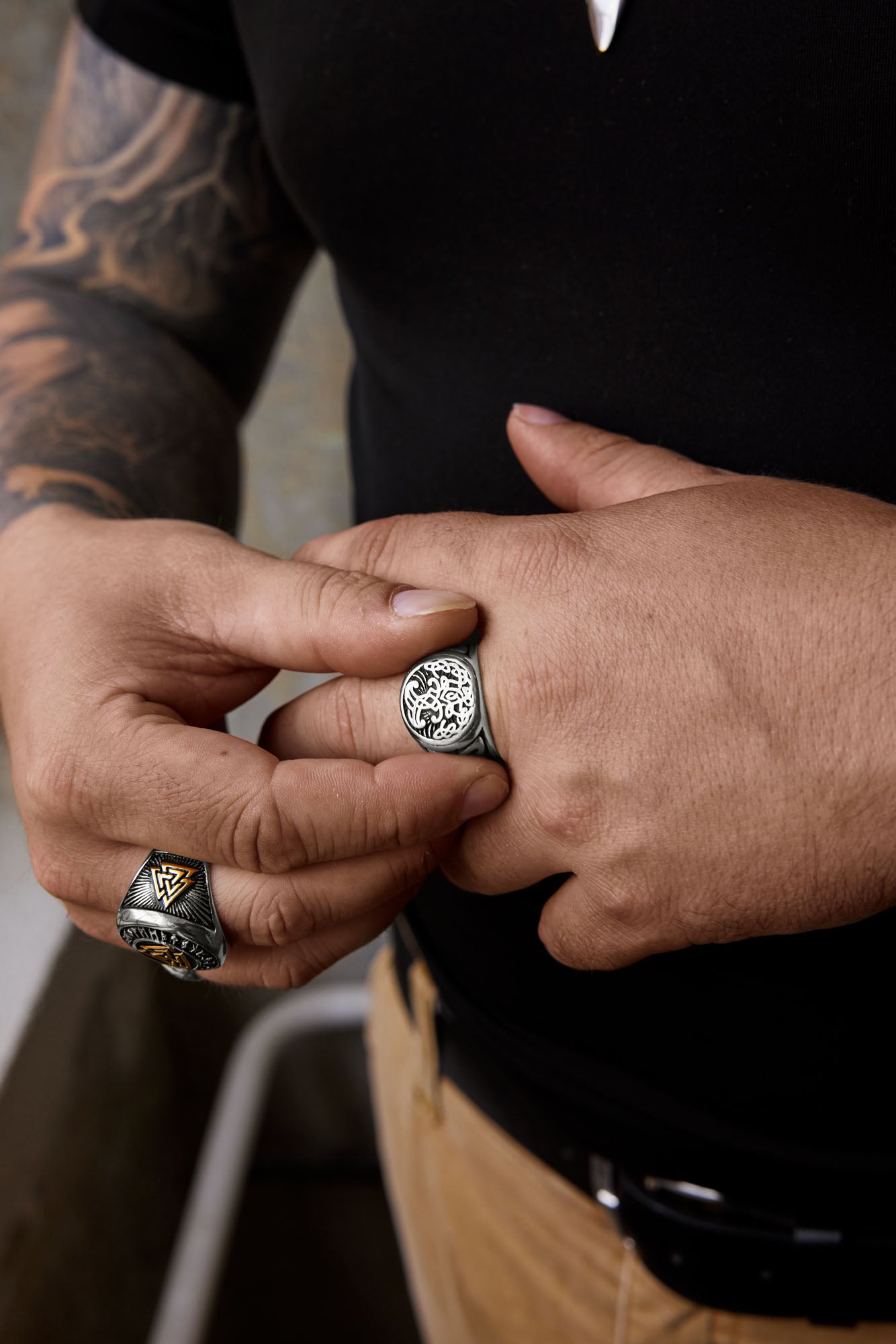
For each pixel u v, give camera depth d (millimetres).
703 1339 372
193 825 276
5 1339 515
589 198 303
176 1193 812
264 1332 858
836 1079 319
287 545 732
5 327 412
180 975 311
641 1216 357
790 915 266
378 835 274
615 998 334
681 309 302
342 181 333
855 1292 349
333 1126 897
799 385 296
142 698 290
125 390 405
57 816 288
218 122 421
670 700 261
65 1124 596
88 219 433
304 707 293
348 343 655
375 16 311
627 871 271
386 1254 871
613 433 312
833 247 282
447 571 280
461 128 310
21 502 352
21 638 307
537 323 323
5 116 613
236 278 445
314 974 307
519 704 270
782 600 257
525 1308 413
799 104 274
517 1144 388
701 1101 334
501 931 349
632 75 289
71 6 581
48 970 565
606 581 267
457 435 343
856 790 253
